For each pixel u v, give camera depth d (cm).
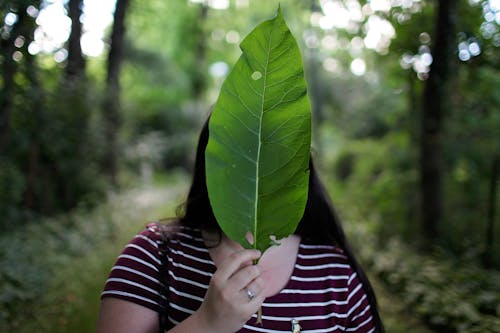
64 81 810
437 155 614
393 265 585
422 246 613
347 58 966
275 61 88
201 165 128
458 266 538
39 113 698
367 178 1038
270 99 90
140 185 1355
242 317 88
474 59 574
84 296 536
